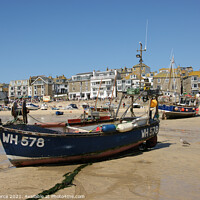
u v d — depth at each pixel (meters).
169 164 7.61
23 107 7.90
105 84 77.81
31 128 7.07
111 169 7.04
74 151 7.30
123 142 8.54
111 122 11.27
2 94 104.19
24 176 6.32
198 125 20.28
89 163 7.70
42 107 57.28
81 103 66.06
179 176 6.38
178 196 5.06
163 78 69.50
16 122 7.68
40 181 5.95
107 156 8.29
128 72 87.62
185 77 76.81
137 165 7.50
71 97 87.81
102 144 7.85
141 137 9.31
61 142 7.05
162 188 5.50
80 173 6.62
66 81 96.94
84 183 5.83
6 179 6.11
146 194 5.16
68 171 6.80
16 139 6.74
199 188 5.50
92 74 86.06
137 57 11.69
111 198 4.94
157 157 8.59
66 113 45.59
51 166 7.23
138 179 6.13
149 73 76.31
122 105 53.78
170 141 12.22
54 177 6.26
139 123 9.10
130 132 8.77
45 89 92.50
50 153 7.02
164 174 6.55
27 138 6.75
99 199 4.89
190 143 11.62
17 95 100.75
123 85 75.31
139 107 51.69
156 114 10.86
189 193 5.21
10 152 6.86
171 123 22.41
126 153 9.27
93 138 7.59
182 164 7.61
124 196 5.04
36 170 6.86
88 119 10.82
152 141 10.28
